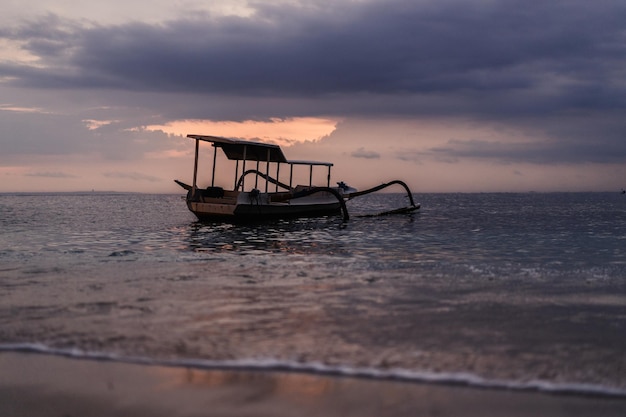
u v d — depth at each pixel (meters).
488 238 22.84
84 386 5.22
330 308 8.46
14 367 5.73
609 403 4.76
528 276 11.70
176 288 10.25
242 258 15.57
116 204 79.06
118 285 10.53
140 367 5.68
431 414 4.55
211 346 6.38
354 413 4.59
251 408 4.71
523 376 5.37
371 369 5.56
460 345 6.41
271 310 8.32
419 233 25.55
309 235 24.53
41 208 60.56
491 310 8.27
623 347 6.33
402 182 43.62
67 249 18.16
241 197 29.12
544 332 7.00
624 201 103.69
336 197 35.44
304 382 5.24
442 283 10.79
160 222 33.69
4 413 4.68
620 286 10.38
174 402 4.84
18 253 16.72
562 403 4.76
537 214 45.59
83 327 7.23
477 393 4.97
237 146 31.12
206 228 28.56
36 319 7.66
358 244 20.42
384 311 8.23
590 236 23.70
